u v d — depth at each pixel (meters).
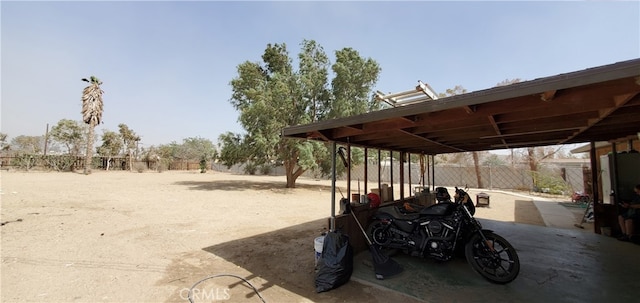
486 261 3.17
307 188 14.25
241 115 12.02
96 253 3.97
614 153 5.14
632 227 4.50
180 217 6.61
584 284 2.91
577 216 7.03
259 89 12.20
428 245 3.40
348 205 4.02
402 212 3.97
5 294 2.70
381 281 3.05
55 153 24.22
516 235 5.04
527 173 14.30
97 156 26.08
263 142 11.53
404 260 3.73
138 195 10.13
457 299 2.62
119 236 4.87
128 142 28.97
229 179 19.45
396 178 18.50
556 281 3.00
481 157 18.58
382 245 3.90
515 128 3.62
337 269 2.87
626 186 4.98
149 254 3.99
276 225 5.98
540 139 4.83
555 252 4.02
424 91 4.58
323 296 2.73
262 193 11.76
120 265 3.54
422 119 2.73
